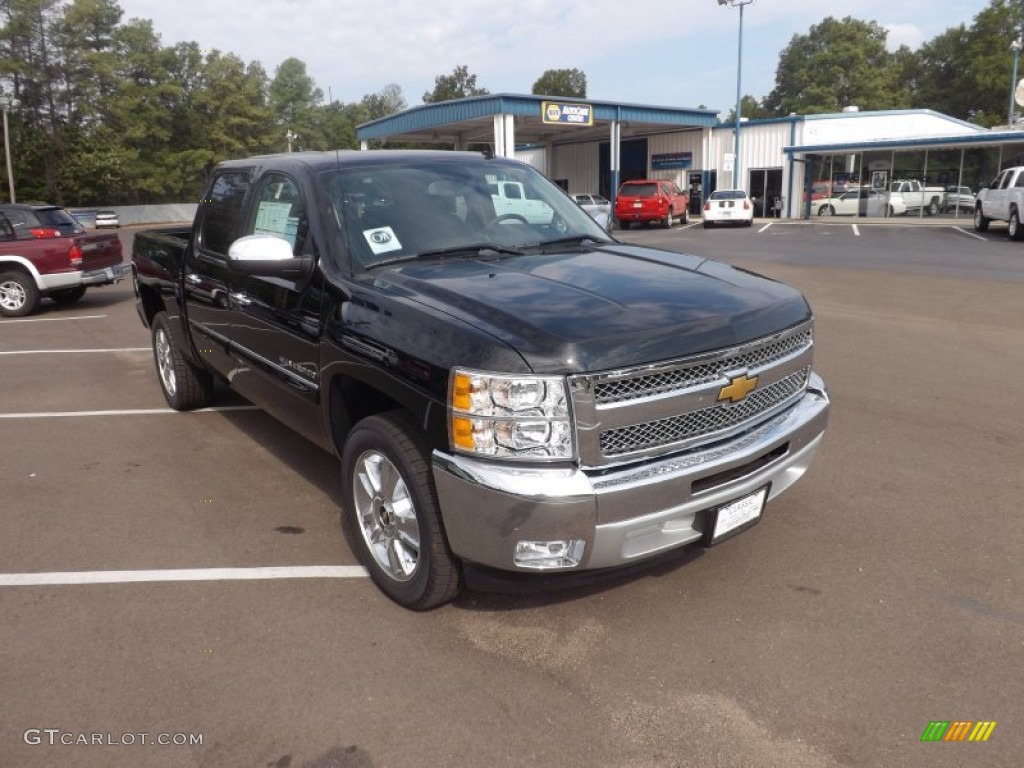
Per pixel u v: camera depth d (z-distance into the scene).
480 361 2.83
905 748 2.59
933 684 2.90
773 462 3.32
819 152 34.47
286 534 4.23
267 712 2.82
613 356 2.83
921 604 3.42
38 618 3.45
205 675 3.03
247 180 4.82
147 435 5.94
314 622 3.38
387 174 4.25
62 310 13.14
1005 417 5.99
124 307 13.40
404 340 3.14
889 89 81.00
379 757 2.60
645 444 2.95
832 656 3.07
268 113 80.25
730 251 20.34
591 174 45.50
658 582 3.65
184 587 3.70
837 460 5.14
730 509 3.18
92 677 3.03
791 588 3.57
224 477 5.05
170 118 73.81
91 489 4.91
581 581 3.08
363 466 3.53
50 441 5.87
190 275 5.38
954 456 5.17
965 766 2.51
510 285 3.35
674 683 2.94
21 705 2.88
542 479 2.78
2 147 61.53
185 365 6.21
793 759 2.56
